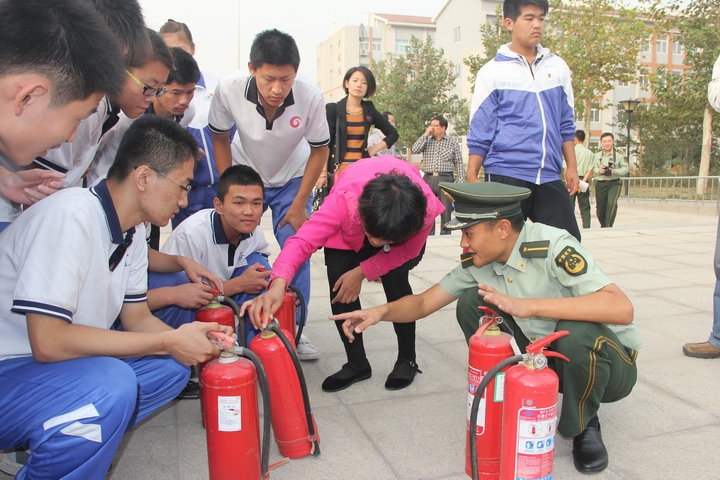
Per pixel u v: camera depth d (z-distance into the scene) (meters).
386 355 3.26
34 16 1.46
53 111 1.54
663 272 5.32
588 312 1.95
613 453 2.21
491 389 1.93
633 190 15.46
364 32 49.66
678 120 19.45
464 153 29.72
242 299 2.88
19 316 1.78
